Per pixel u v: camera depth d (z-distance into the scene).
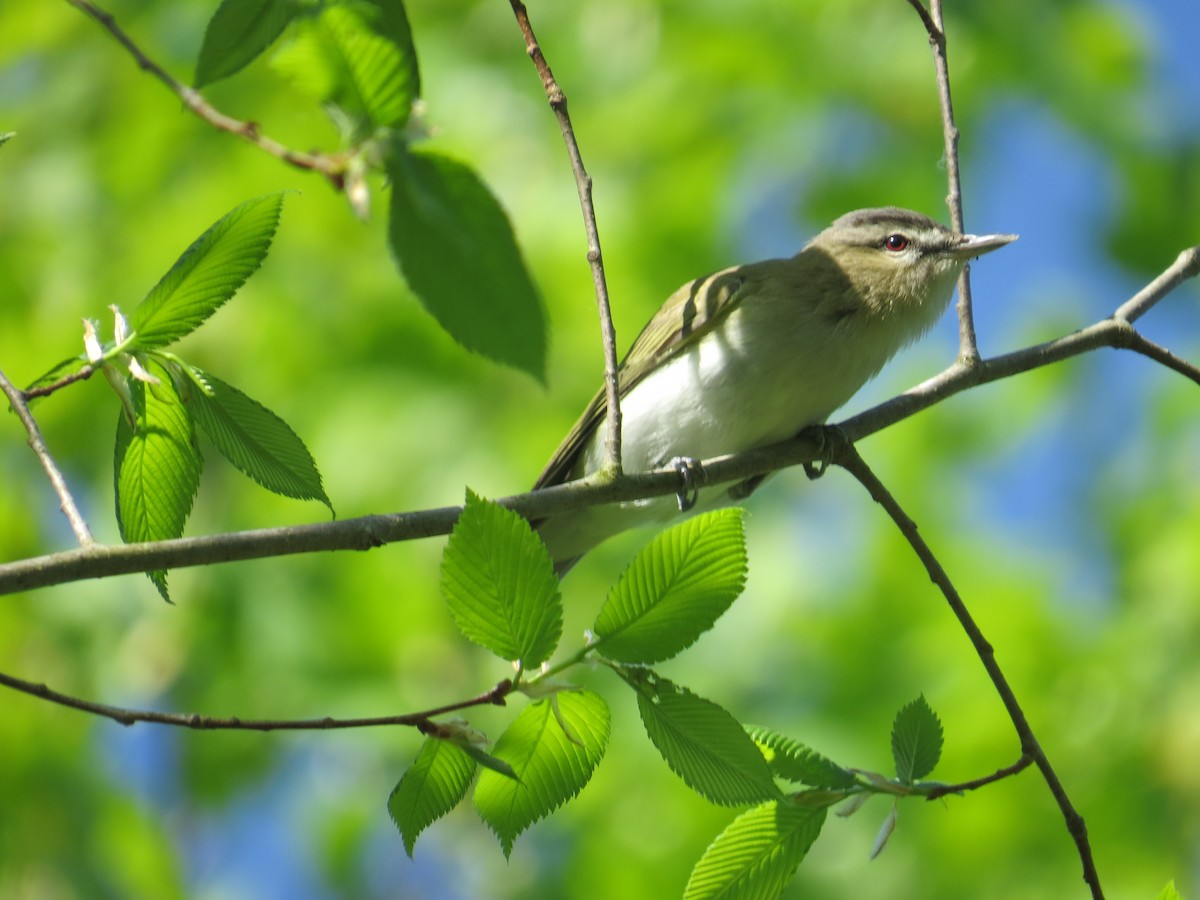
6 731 10.97
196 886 12.81
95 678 11.31
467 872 13.66
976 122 12.65
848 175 12.59
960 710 11.62
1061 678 11.77
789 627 12.25
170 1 12.42
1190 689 11.41
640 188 12.06
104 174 12.09
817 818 4.95
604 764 11.47
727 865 4.93
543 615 4.34
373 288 11.84
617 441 5.71
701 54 12.48
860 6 12.70
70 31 12.50
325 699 11.07
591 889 11.23
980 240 8.62
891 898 11.45
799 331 8.29
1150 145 13.30
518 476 11.30
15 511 11.57
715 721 4.52
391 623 11.22
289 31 4.20
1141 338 7.38
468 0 12.81
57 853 10.73
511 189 11.91
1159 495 12.72
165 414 4.69
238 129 4.54
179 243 11.68
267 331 11.67
